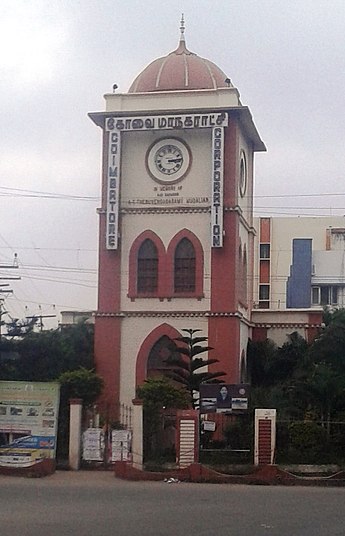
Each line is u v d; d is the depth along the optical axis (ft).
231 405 106.01
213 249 138.41
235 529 53.93
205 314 137.18
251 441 105.81
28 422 104.32
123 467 97.40
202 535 50.70
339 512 65.57
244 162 150.82
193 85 143.02
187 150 141.59
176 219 140.87
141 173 142.72
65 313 189.37
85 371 129.39
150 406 108.06
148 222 141.59
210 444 108.37
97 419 109.29
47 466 99.50
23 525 53.83
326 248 254.27
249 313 151.23
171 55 148.56
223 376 135.03
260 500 74.95
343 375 124.36
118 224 141.18
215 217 137.80
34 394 104.78
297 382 122.21
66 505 67.67
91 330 156.46
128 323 139.74
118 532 51.31
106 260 141.38
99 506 67.15
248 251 154.71
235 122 139.95
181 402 120.37
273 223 257.14
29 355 144.87
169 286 139.33
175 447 105.29
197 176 141.08
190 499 74.84
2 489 82.12
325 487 92.89
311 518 61.11
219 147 138.51
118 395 138.00
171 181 141.59
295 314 150.82
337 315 149.89
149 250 141.69
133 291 140.05
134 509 65.21
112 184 141.08
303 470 101.19
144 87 144.36
